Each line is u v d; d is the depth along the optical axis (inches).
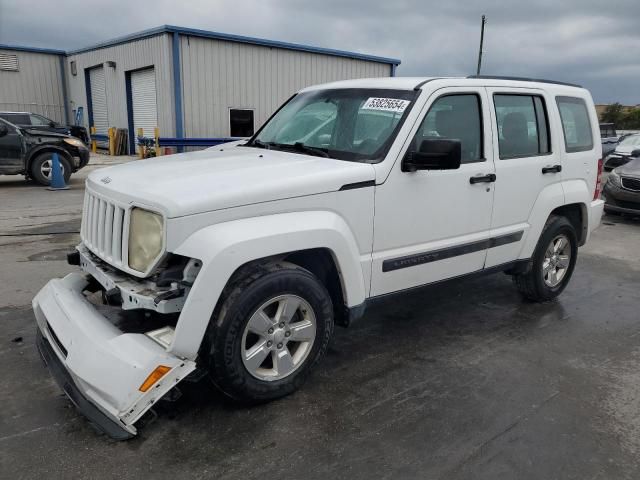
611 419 131.7
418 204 151.4
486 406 135.6
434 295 220.5
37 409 126.9
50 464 107.8
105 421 111.3
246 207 119.2
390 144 145.2
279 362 129.5
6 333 167.3
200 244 112.8
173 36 699.4
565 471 111.2
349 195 135.6
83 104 1031.0
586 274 262.4
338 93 174.2
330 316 136.5
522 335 182.5
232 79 757.9
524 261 195.8
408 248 153.0
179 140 528.7
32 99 1058.7
